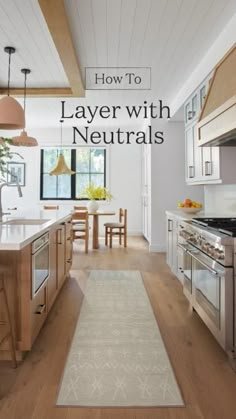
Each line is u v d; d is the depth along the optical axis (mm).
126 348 2318
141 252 5953
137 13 2789
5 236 1985
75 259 5336
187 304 3225
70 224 4191
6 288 2074
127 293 3568
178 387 1846
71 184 8125
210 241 2318
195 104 4082
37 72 4199
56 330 2613
